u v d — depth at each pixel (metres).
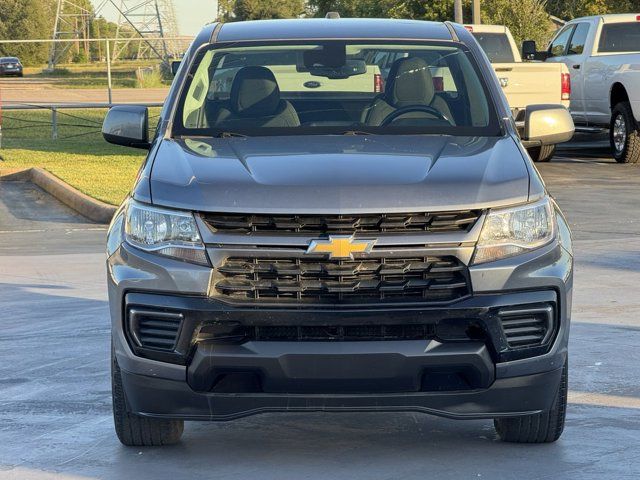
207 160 5.18
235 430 5.70
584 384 6.49
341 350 4.59
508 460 5.13
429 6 33.09
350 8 53.41
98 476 5.00
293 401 4.70
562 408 5.21
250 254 4.67
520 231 4.80
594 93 19.95
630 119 19.00
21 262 11.35
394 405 4.71
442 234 4.69
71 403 6.27
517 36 32.03
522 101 18.06
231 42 6.52
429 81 6.17
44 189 17.69
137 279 4.79
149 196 4.94
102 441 5.54
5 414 6.06
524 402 4.82
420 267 4.68
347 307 4.62
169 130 5.84
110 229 5.22
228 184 4.83
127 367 4.86
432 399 4.70
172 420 5.27
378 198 4.71
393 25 6.78
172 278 4.71
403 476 4.92
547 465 5.06
